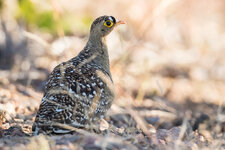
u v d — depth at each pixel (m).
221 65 18.77
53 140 6.58
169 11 20.14
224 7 24.78
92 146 6.49
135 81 14.73
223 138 8.61
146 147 7.03
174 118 10.60
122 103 11.78
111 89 7.98
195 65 18.39
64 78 7.47
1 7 16.11
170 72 17.17
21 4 16.06
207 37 21.48
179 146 7.12
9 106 9.24
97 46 9.12
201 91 15.52
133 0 20.73
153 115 10.52
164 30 19.89
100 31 9.20
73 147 6.33
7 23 16.25
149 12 19.47
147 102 12.80
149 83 14.98
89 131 7.51
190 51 19.64
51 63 14.49
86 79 7.55
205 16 22.86
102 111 7.69
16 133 7.57
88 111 7.29
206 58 19.30
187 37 20.95
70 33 16.89
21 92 11.73
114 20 9.39
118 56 15.45
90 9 21.89
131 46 15.10
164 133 8.05
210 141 8.57
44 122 6.69
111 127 8.48
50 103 7.00
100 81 7.73
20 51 15.81
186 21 21.56
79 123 7.07
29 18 16.23
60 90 7.16
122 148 6.56
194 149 7.32
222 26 23.33
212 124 10.37
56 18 14.00
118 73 14.73
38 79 14.02
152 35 19.58
